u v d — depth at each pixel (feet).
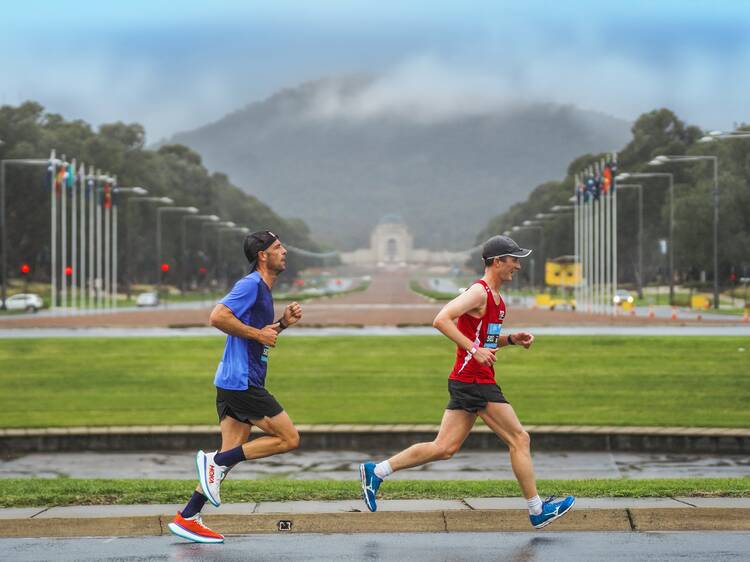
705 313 554.05
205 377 191.11
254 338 63.77
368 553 58.39
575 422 134.51
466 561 56.08
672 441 122.42
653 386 174.19
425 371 199.72
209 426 129.80
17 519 65.21
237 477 104.78
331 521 65.87
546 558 56.70
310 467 111.65
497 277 67.15
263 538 63.67
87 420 141.18
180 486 80.79
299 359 224.53
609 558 56.65
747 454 119.96
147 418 143.23
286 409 150.61
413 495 74.13
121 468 112.06
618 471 107.14
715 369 195.42
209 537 61.82
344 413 145.59
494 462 112.98
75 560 57.31
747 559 56.29
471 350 64.44
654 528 65.77
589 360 212.64
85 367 207.21
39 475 107.24
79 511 68.23
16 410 152.66
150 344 256.11
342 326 367.86
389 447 125.39
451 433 65.82
